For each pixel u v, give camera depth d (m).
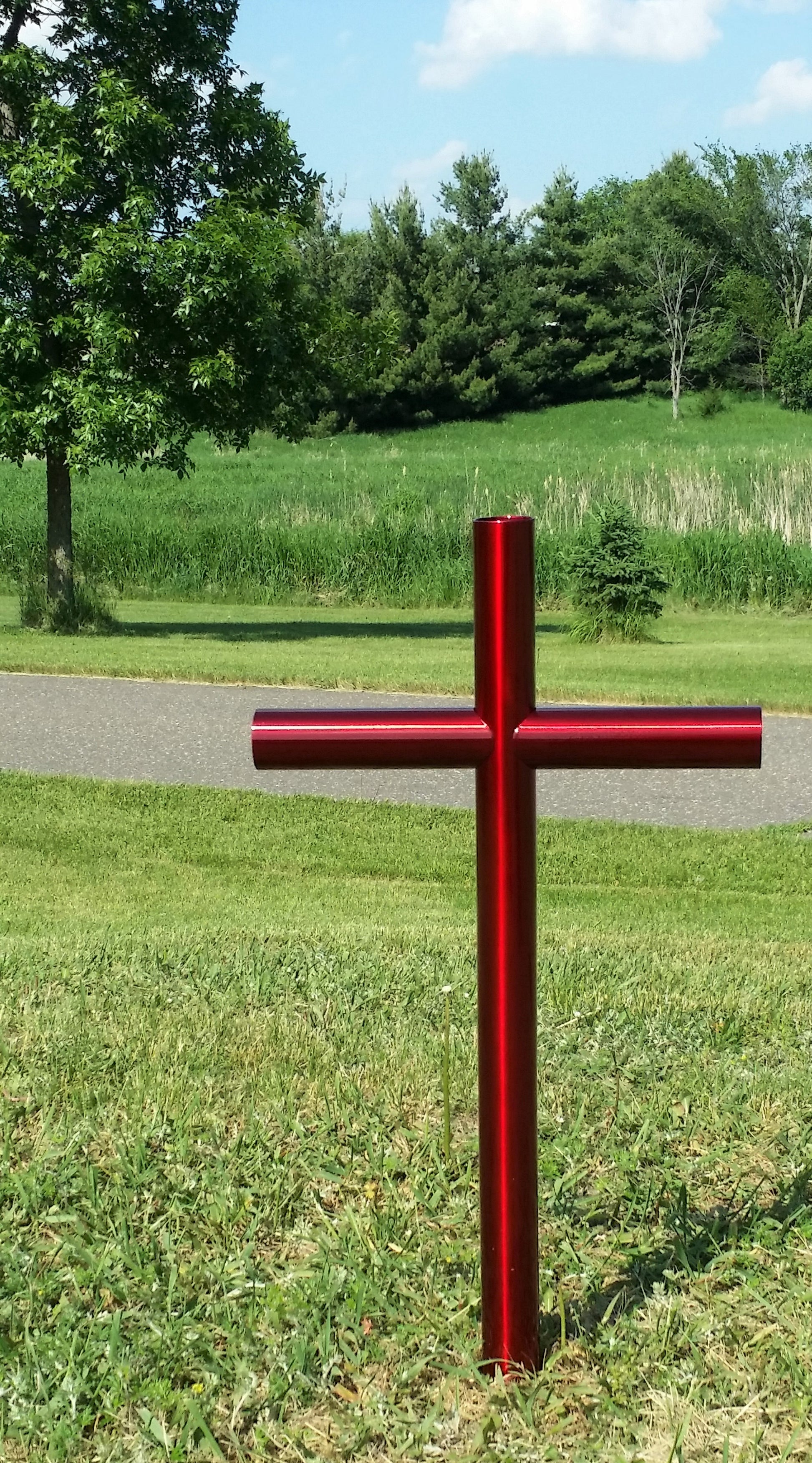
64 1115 3.45
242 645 16.75
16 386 17.22
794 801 9.60
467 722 2.19
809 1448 2.17
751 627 19.25
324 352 19.53
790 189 77.25
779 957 5.59
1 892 7.21
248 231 17.55
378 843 8.41
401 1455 2.20
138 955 5.21
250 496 33.25
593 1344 2.48
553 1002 4.56
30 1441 2.21
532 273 73.62
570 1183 3.07
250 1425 2.28
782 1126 3.45
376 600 23.88
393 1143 3.36
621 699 12.66
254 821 8.86
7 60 16.70
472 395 70.19
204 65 18.20
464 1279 2.71
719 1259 2.73
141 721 12.06
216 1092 3.66
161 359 18.34
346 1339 2.50
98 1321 2.52
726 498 27.31
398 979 4.88
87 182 16.73
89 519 26.34
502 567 2.16
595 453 54.81
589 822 8.81
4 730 11.70
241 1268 2.72
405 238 70.62
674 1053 4.04
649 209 76.56
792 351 72.88
